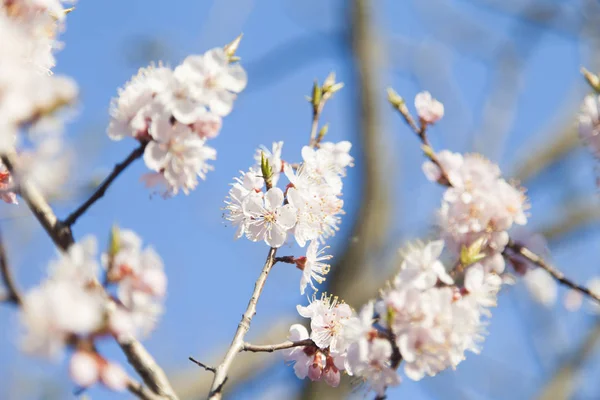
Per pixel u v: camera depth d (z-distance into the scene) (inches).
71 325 52.9
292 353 58.4
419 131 61.6
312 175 58.9
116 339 53.9
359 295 103.6
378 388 56.4
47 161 57.0
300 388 97.7
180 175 57.4
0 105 54.6
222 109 57.4
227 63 57.6
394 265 105.5
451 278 58.1
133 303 54.1
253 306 57.8
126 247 54.4
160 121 56.9
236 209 58.7
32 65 57.1
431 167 61.3
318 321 58.2
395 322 56.3
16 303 53.4
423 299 56.3
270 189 58.5
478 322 57.2
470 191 60.8
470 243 60.6
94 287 53.9
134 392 53.9
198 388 92.8
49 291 53.1
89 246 53.9
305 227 58.6
